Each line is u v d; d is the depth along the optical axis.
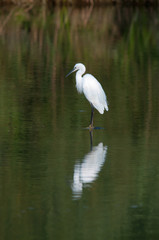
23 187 9.38
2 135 12.88
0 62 23.33
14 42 28.78
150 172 10.18
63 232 7.71
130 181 9.70
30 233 7.66
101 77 20.39
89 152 11.46
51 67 22.44
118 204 8.68
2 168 10.38
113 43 29.11
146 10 42.91
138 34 31.69
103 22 36.41
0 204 8.64
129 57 25.09
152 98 16.88
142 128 13.54
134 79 19.98
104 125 13.90
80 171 10.21
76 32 32.62
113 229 7.82
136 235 7.63
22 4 41.50
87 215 8.23
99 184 9.54
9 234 7.63
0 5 41.53
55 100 16.77
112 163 10.73
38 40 29.59
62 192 9.15
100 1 44.94
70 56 25.23
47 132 13.20
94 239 7.50
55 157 11.10
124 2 45.62
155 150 11.62
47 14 39.25
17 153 11.39
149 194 9.08
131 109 15.52
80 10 41.97
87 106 16.05
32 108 15.70
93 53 26.11
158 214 8.32
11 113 15.05
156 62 23.77
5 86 18.66
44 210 8.42
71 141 12.36
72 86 18.91
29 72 21.31
